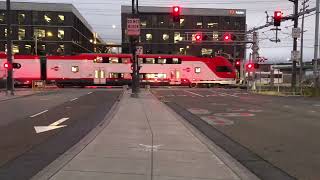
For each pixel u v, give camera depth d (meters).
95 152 10.95
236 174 9.00
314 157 11.66
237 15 102.56
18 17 93.12
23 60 66.38
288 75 101.62
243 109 27.31
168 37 101.19
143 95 39.25
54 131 15.78
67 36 94.31
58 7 94.44
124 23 99.44
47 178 8.14
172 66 71.00
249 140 14.64
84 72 68.00
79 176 8.34
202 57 71.94
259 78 84.25
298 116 22.86
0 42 92.12
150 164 9.66
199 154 11.05
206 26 101.75
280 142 14.23
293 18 45.91
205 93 49.50
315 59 43.19
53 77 67.31
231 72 72.19
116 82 68.69
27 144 12.90
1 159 10.56
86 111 24.06
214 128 17.81
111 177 8.34
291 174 9.68
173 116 20.59
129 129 15.63
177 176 8.64
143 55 70.19
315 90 43.09
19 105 28.56
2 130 16.12
